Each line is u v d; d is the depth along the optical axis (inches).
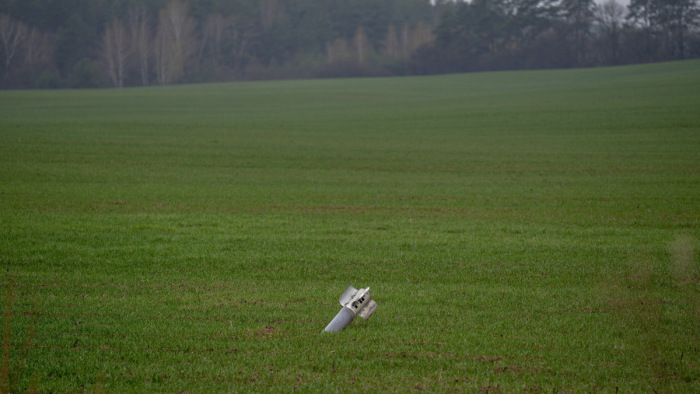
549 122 5482.3
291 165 3452.3
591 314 995.9
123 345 819.4
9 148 3750.0
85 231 1651.1
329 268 1307.8
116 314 965.2
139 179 2837.1
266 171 3228.3
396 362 768.9
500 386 703.7
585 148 4055.1
